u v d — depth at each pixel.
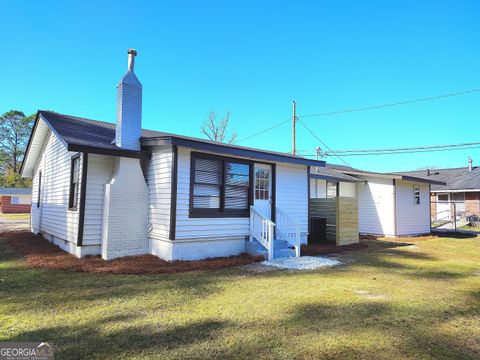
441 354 3.06
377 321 3.93
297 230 9.20
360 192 17.17
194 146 7.80
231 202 9.02
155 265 7.14
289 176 10.70
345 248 11.02
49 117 9.92
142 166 8.70
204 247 8.33
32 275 6.25
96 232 8.08
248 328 3.67
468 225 22.91
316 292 5.28
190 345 3.21
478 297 5.09
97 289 5.33
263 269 7.26
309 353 3.04
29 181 49.69
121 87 8.30
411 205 16.97
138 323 3.82
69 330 3.58
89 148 7.41
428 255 9.68
